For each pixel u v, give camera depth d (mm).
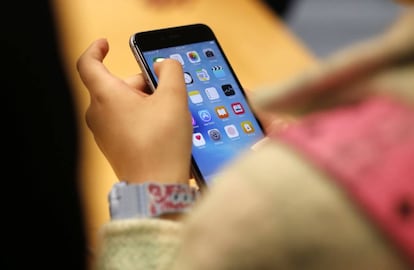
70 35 1299
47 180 1148
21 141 1149
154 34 766
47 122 1161
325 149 330
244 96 761
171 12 1443
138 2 1435
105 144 591
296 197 323
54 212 1151
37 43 1205
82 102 1192
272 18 1499
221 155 708
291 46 1433
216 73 771
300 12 2512
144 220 473
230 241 331
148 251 466
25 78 1176
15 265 1161
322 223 319
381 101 346
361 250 316
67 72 1208
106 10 1394
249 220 328
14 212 1153
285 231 322
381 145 330
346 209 319
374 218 315
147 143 556
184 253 353
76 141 1137
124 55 1192
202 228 342
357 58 344
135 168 553
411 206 315
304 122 352
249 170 338
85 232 1111
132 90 609
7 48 1178
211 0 1491
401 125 334
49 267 1156
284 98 365
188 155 567
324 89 355
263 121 742
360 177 321
